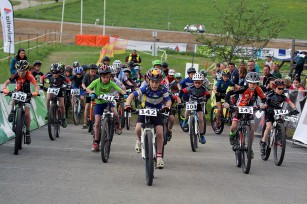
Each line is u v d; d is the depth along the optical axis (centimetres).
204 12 7594
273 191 862
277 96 1149
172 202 750
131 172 966
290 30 6550
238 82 1748
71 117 1877
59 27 5809
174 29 6362
